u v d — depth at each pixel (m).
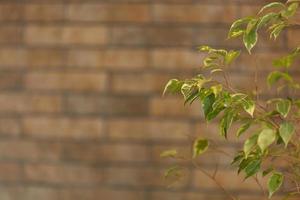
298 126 3.13
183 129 3.72
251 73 3.69
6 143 3.77
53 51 3.75
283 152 3.08
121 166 3.75
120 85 3.74
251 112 2.77
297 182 3.12
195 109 3.72
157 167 3.74
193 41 3.71
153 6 3.72
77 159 3.76
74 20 3.74
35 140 3.76
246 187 3.70
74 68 3.75
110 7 3.73
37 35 3.75
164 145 3.73
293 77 3.67
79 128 3.75
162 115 3.73
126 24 3.73
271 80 2.98
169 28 3.72
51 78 3.75
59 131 3.76
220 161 3.71
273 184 2.93
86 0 3.74
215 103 2.89
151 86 3.73
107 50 3.74
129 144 3.74
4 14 3.75
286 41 3.68
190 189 3.73
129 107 3.74
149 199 3.74
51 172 3.76
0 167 3.77
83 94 3.75
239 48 3.70
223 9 3.70
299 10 3.20
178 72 3.72
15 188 3.77
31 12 3.75
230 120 2.89
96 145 3.75
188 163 3.72
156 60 3.73
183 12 3.71
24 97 3.76
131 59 3.73
